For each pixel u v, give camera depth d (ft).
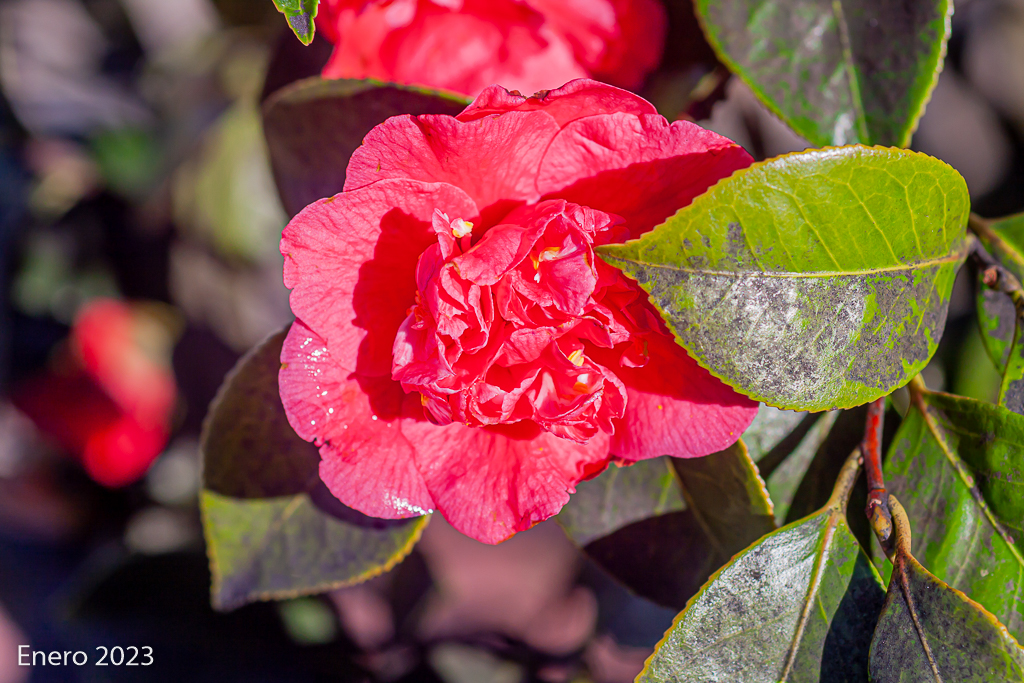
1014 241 1.39
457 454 1.35
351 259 1.31
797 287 1.27
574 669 2.08
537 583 2.73
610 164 1.32
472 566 2.78
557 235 1.30
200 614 1.87
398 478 1.35
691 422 1.34
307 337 1.33
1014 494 1.32
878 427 1.36
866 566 1.33
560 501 1.33
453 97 1.38
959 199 1.32
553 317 1.31
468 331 1.31
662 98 1.50
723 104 1.57
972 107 2.20
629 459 1.36
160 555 1.89
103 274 2.24
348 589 2.27
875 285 1.29
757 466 1.44
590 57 1.44
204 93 2.04
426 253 1.30
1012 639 1.27
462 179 1.32
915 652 1.30
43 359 2.29
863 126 1.40
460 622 2.31
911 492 1.36
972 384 1.79
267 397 1.44
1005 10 2.02
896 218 1.29
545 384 1.33
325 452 1.34
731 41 1.40
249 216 2.00
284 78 1.57
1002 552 1.33
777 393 1.28
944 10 1.37
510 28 1.42
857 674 1.32
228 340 2.13
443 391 1.29
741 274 1.27
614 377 1.32
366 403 1.34
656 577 1.46
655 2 1.44
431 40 1.42
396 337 1.31
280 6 1.29
